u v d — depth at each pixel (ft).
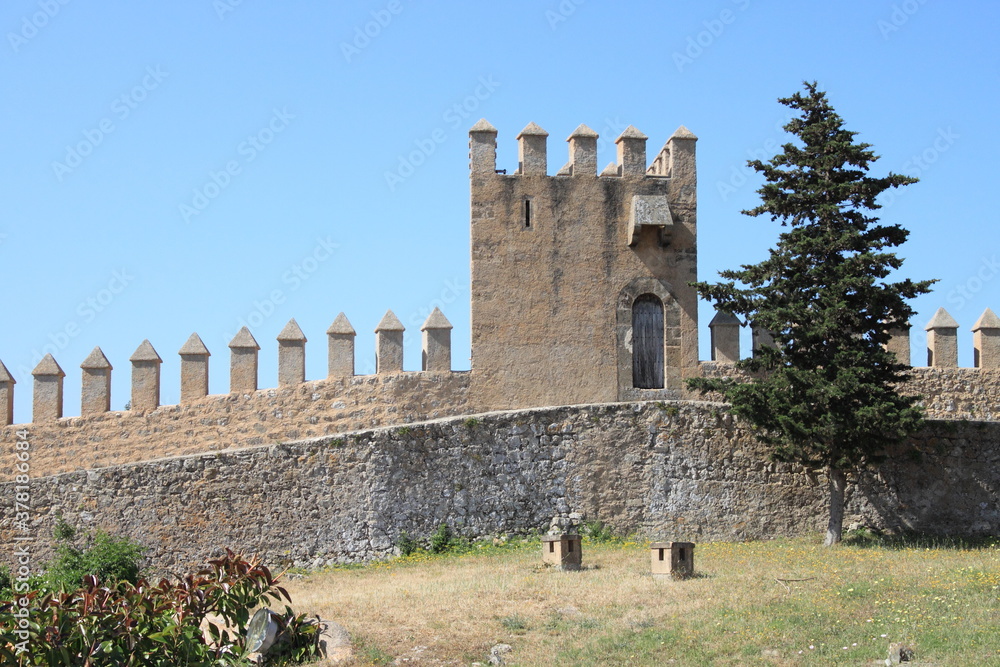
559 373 115.85
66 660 55.72
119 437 116.06
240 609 62.34
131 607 58.85
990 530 103.35
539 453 104.32
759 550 96.27
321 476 102.63
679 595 76.13
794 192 100.68
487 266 116.47
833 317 95.45
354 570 97.86
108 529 102.27
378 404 113.91
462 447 103.65
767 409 97.91
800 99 102.47
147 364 116.78
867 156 99.35
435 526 102.17
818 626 66.28
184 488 102.53
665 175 121.39
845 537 101.60
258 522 102.01
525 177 117.50
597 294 117.19
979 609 67.00
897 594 72.13
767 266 99.60
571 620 71.20
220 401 115.55
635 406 105.40
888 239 99.50
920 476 104.53
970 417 117.91
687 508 103.81
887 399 94.94
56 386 117.80
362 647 64.75
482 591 79.41
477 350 115.34
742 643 64.44
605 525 103.35
